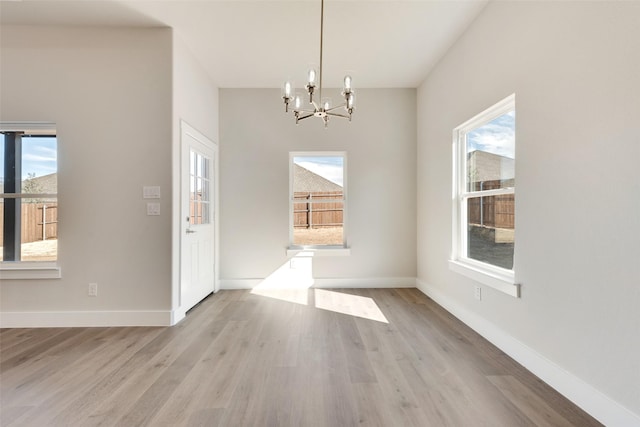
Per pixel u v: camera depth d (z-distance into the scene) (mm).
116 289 2783
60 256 2762
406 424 1456
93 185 2775
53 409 1572
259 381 1834
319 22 2705
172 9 2547
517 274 2086
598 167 1493
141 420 1487
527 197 1994
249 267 4074
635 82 1316
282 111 4082
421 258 3967
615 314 1404
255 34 2887
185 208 3059
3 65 2760
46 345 2355
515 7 2105
